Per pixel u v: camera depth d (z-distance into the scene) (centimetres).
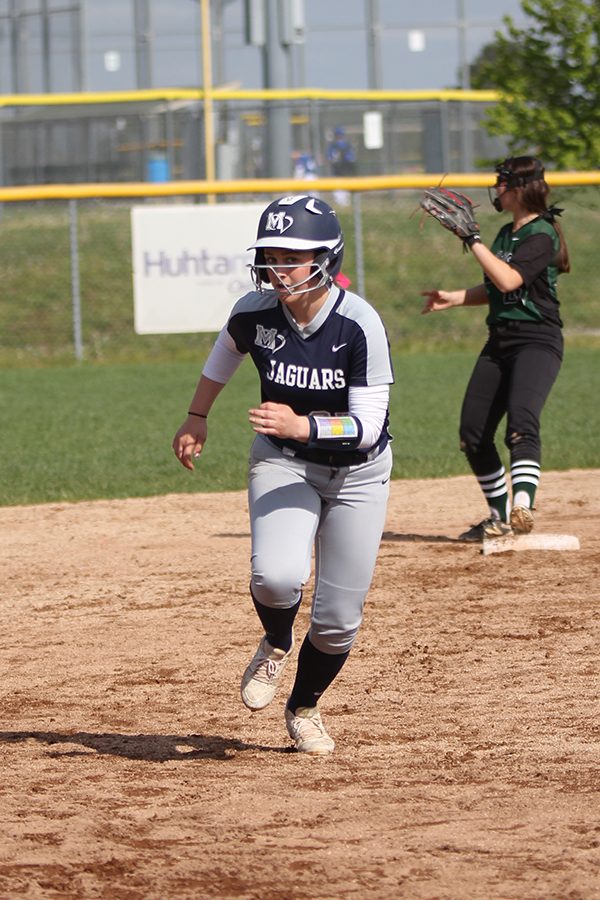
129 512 3020
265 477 1361
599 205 6525
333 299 1300
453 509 2980
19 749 1468
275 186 6162
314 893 1022
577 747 1426
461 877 1052
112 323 6600
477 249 2377
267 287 1361
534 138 6544
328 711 1599
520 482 2422
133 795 1281
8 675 1805
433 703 1620
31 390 5241
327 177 8550
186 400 4928
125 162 8669
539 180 2428
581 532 2678
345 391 1319
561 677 1717
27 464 3631
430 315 6806
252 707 1428
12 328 6550
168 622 2070
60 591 2298
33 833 1155
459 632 1966
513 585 2250
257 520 1359
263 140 8375
